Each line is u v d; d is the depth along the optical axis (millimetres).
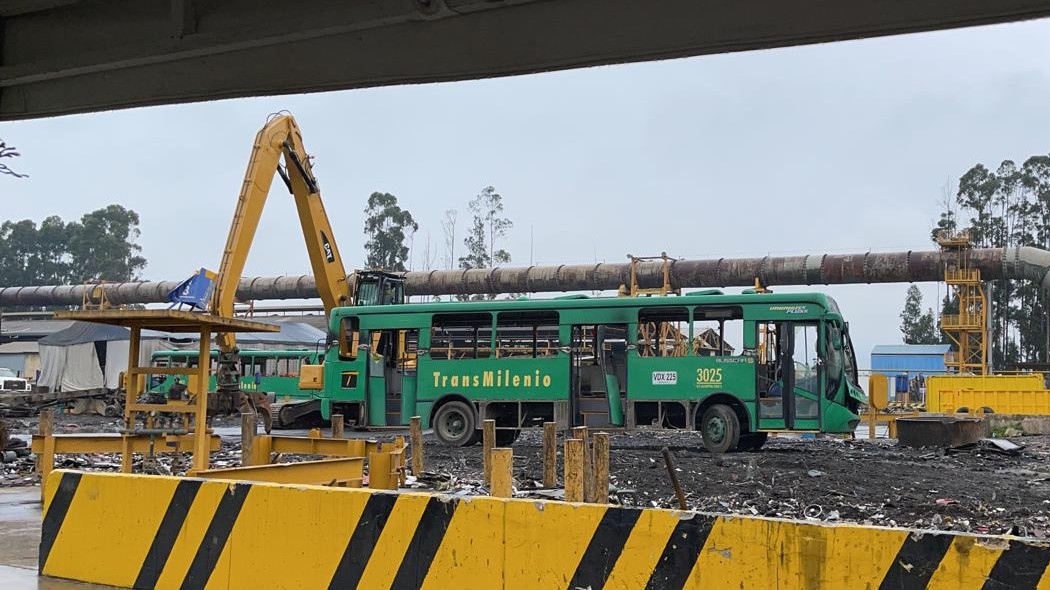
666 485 14477
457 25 8984
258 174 25719
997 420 36219
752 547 4906
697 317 22531
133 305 64875
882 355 69438
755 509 12195
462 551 5590
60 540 7070
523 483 14344
